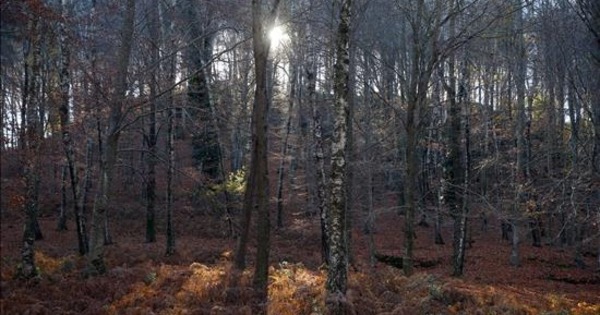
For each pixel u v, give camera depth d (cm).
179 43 1822
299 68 3117
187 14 1848
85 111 1727
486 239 3356
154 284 1285
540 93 3619
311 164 2814
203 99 2494
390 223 3412
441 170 2997
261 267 1217
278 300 1175
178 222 2911
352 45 1952
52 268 1377
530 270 2428
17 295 1066
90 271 1353
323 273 1541
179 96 2239
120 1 1532
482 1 1745
